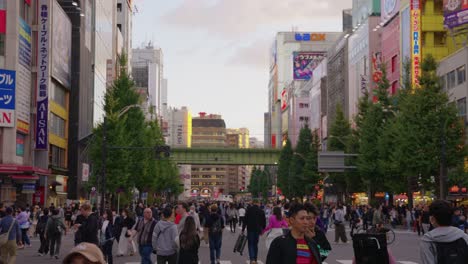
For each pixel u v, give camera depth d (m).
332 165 57.81
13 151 48.12
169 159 91.94
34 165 54.22
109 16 89.12
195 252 13.39
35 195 55.38
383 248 9.47
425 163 46.75
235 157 108.75
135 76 162.00
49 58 54.75
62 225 23.88
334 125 77.25
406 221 49.66
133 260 22.86
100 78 80.62
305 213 6.53
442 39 75.75
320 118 134.12
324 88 132.62
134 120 58.34
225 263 21.72
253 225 20.36
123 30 114.62
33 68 53.53
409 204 50.78
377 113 58.28
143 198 72.94
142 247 15.02
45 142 53.34
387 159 53.09
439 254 6.51
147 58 180.25
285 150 108.00
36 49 53.75
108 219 18.44
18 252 26.69
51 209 25.67
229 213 45.59
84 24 69.19
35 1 54.12
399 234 42.16
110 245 18.19
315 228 8.81
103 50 83.12
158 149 46.88
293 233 6.59
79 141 66.69
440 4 75.81
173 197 144.75
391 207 56.56
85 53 70.06
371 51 94.25
